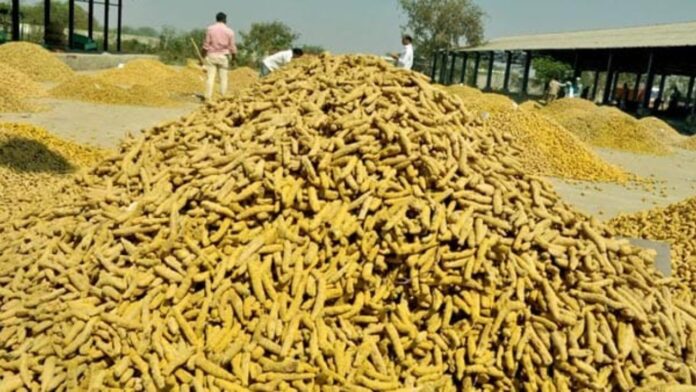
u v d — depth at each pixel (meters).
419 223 2.61
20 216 3.10
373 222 2.62
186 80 17.92
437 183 2.78
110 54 27.39
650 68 23.33
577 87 27.97
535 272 2.60
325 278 2.51
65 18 41.97
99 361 2.26
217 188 2.71
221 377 2.23
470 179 2.85
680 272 4.29
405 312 2.50
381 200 2.69
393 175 2.78
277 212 2.68
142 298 2.43
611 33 36.19
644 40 26.08
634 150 13.40
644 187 9.18
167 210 2.68
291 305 2.43
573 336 2.45
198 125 3.29
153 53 34.31
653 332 2.60
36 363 2.24
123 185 3.02
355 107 3.08
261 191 2.71
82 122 10.51
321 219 2.62
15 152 6.34
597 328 2.51
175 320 2.36
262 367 2.28
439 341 2.47
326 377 2.28
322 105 3.16
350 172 2.75
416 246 2.57
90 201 2.87
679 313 2.75
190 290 2.47
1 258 2.71
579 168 9.50
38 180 5.88
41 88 13.74
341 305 2.50
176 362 2.22
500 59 45.62
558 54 37.09
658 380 2.41
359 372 2.34
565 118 14.74
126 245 2.58
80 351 2.25
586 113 14.79
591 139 13.82
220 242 2.59
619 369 2.40
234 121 3.25
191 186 2.77
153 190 2.83
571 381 2.39
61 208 2.95
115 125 10.55
